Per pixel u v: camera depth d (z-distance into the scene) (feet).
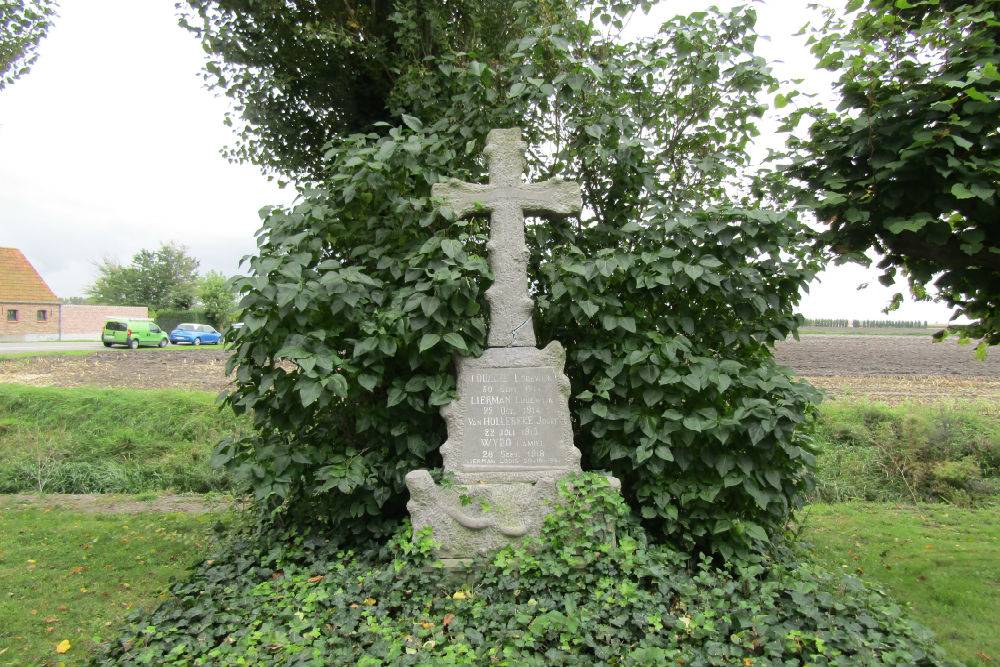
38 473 29.73
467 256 15.02
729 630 11.18
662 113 18.40
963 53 13.05
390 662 10.47
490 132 16.60
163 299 199.31
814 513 24.90
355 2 25.66
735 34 17.44
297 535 15.64
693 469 14.70
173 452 33.88
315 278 14.75
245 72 26.53
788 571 13.67
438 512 13.74
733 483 13.85
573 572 12.87
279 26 25.57
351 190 15.49
